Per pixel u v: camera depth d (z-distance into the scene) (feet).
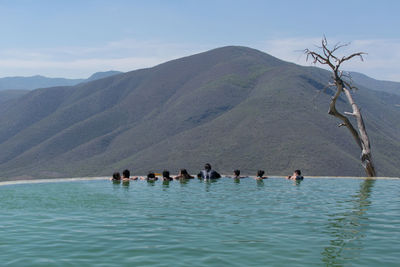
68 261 18.83
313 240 22.40
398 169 407.85
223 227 26.08
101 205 36.40
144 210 33.30
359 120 86.28
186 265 17.99
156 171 423.23
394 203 37.19
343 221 27.96
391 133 581.12
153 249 20.71
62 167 512.22
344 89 87.45
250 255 19.45
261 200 39.63
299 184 58.08
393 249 20.48
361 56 83.51
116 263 18.42
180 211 32.65
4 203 38.09
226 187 53.52
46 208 34.78
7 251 20.61
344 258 18.94
